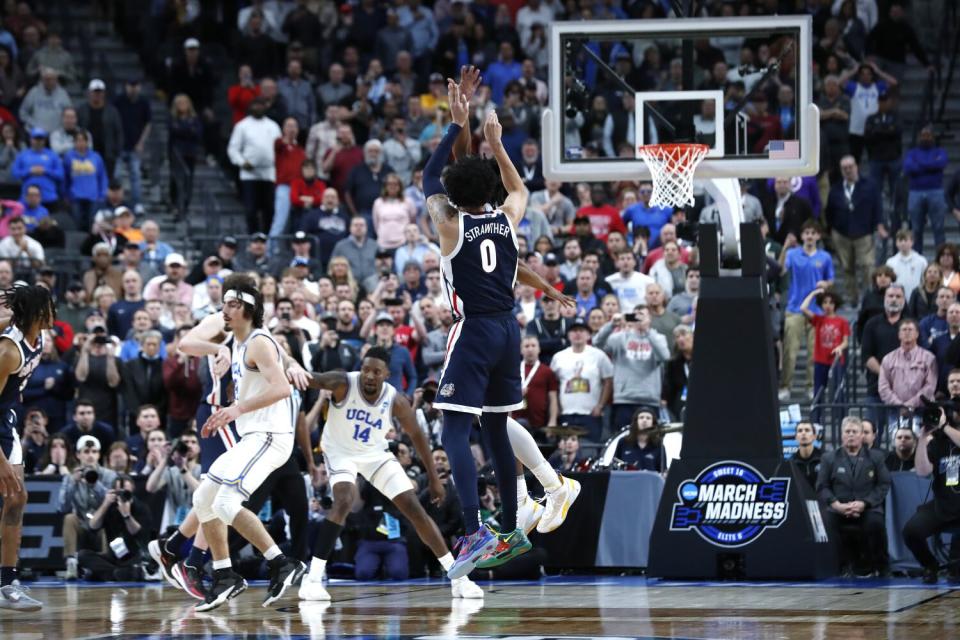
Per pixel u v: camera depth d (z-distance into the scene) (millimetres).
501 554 9375
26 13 28891
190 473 16406
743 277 14172
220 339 11477
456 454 8945
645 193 22703
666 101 13977
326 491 16172
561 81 14000
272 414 10875
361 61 28406
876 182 23016
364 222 22344
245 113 26562
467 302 8969
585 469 16500
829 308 19281
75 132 25062
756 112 22516
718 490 14000
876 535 14922
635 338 18109
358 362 17703
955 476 13773
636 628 8898
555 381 18328
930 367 17078
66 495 16375
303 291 19953
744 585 13234
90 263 22625
